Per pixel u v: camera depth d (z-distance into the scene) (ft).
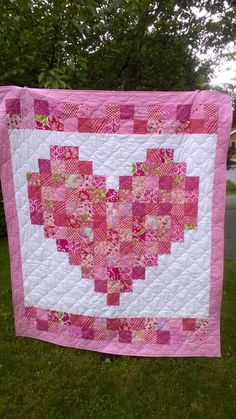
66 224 7.44
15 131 7.16
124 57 12.34
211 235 7.26
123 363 7.68
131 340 7.73
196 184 7.09
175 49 13.17
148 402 6.73
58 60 9.79
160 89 13.98
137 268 7.47
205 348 7.63
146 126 6.96
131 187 7.18
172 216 7.25
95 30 10.94
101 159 7.13
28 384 7.09
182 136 6.95
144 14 11.64
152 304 7.57
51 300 7.78
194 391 7.00
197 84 16.07
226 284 11.55
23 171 7.32
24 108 7.06
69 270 7.61
